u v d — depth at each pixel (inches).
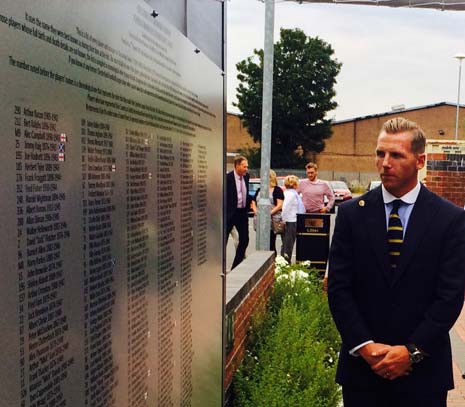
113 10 64.3
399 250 119.0
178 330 95.9
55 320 50.8
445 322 114.4
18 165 45.0
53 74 50.4
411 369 117.6
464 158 537.6
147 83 77.0
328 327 246.5
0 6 42.8
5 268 43.3
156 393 82.7
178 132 94.7
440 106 2294.5
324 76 2228.1
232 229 392.5
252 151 2255.2
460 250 115.9
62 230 52.1
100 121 60.7
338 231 125.1
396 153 117.7
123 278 68.3
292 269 326.6
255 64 2278.5
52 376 50.3
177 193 94.6
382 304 119.7
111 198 64.1
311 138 2257.6
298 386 170.4
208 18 135.4
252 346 202.5
